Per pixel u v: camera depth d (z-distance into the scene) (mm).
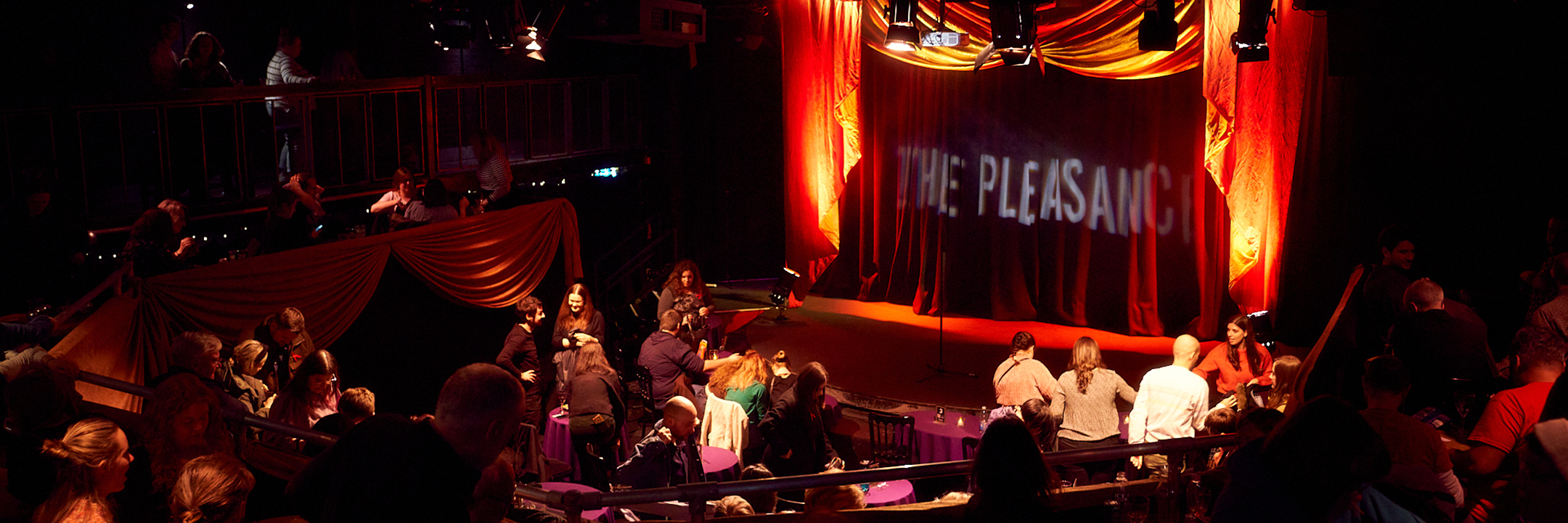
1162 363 10391
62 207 7008
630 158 13430
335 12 11977
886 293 13250
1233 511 2465
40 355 5051
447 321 9766
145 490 3926
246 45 12031
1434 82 9266
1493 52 8609
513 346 8625
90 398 6000
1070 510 4039
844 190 13234
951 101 12156
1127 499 4078
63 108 7395
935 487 7473
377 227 9594
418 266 9117
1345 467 2330
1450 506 3326
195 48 8945
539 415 8734
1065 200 11773
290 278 7844
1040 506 2748
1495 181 9133
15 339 5660
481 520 3373
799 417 7145
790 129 12375
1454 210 9414
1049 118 11672
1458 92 9141
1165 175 11195
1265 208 10391
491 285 10008
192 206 8406
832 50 11992
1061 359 10602
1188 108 10898
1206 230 11078
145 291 6691
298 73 10062
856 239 13461
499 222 10062
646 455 6367
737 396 7816
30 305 6035
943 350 11008
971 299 12570
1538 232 8977
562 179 12328
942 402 9305
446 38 10695
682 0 11125
